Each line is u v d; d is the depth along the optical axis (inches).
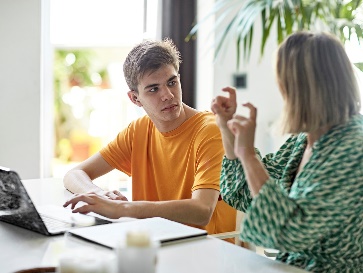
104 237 57.7
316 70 53.6
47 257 53.4
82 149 150.7
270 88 141.3
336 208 51.2
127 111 149.5
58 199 83.4
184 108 86.4
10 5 128.0
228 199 66.8
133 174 91.3
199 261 52.0
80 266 40.5
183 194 84.0
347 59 55.5
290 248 52.1
